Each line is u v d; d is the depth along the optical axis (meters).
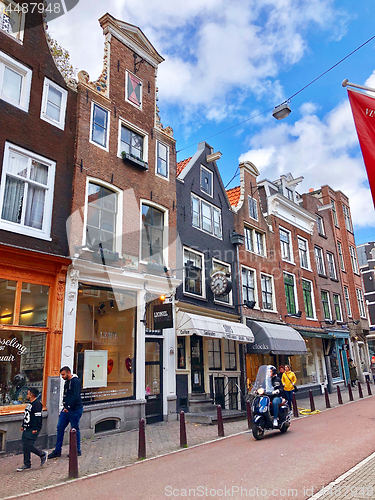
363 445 8.02
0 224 9.07
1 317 8.74
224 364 15.63
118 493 5.50
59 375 9.36
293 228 23.88
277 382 9.74
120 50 13.34
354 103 6.67
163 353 12.75
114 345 11.28
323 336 22.84
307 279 24.05
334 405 16.02
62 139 10.88
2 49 9.75
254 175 21.20
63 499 5.34
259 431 8.88
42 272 9.62
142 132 13.59
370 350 43.53
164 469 6.65
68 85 11.36
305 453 7.43
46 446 8.77
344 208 33.09
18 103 10.04
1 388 8.48
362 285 32.72
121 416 10.72
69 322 9.88
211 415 11.88
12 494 5.61
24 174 9.85
